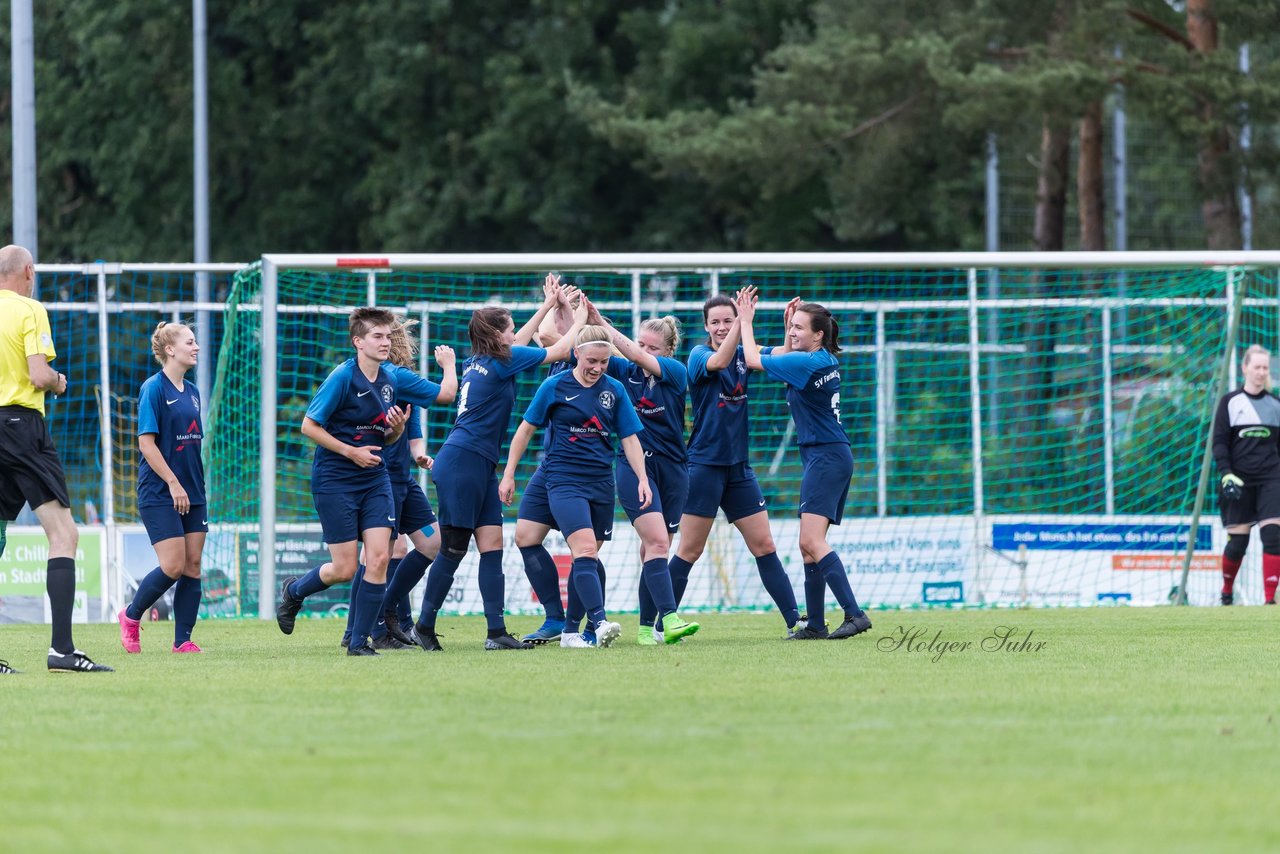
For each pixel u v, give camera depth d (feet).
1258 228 357.41
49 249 404.98
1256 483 158.71
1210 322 196.65
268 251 396.98
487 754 58.23
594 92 321.11
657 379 111.86
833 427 113.50
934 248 402.72
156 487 111.45
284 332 193.47
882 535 169.48
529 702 73.46
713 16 390.01
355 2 390.83
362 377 102.06
